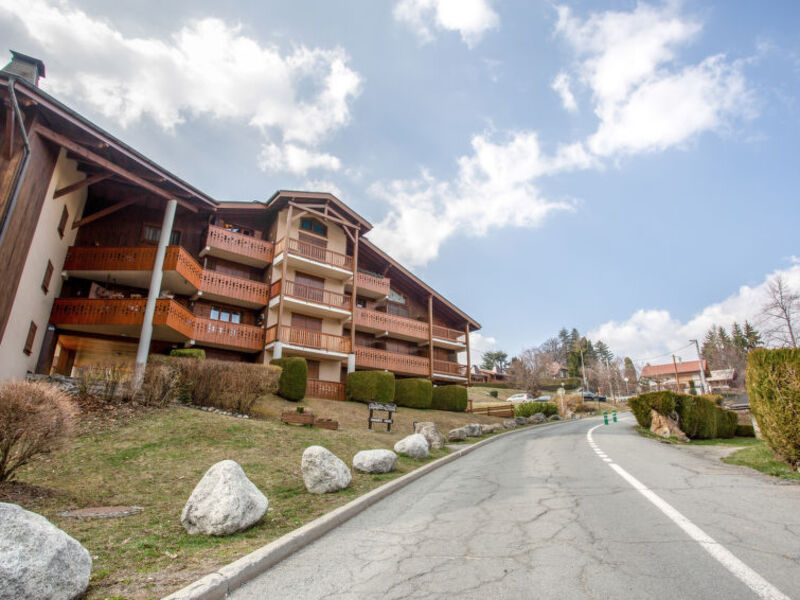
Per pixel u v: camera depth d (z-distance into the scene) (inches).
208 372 569.9
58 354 869.2
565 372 3740.2
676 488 295.6
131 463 335.3
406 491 329.7
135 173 717.9
